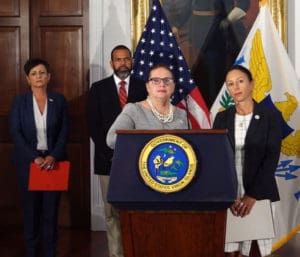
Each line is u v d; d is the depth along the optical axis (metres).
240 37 5.23
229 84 3.27
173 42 4.27
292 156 4.32
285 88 4.29
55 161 4.14
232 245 3.30
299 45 5.16
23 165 4.16
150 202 1.92
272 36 4.34
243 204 3.10
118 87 4.26
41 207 4.37
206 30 5.27
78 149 5.53
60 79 5.51
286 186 4.34
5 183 5.64
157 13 4.31
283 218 4.36
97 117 4.23
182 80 4.17
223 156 1.98
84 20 5.46
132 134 2.04
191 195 1.91
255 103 3.31
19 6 5.53
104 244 4.97
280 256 4.52
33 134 4.20
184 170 1.94
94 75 5.42
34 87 4.25
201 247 1.98
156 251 2.00
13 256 4.59
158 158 1.96
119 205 1.95
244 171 3.19
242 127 3.25
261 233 3.05
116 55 4.26
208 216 1.96
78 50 5.48
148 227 1.99
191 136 2.01
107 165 4.18
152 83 2.64
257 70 4.29
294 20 5.16
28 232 4.26
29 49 5.53
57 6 5.48
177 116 2.76
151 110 2.73
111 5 5.38
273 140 3.21
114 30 5.39
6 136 5.59
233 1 5.22
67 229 5.55
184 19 5.28
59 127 4.33
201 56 5.28
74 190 5.56
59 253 4.66
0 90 5.57
